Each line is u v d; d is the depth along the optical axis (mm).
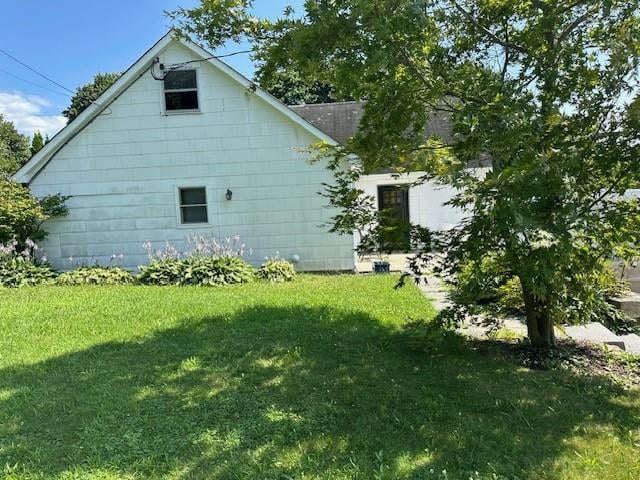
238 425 3139
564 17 3973
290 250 11008
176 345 4910
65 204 11039
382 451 2781
